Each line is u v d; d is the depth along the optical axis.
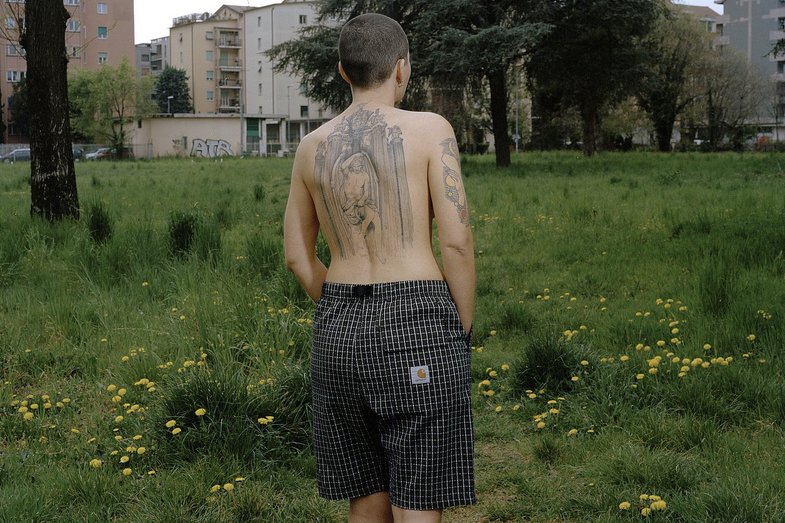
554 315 6.90
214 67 114.19
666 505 3.30
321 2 34.00
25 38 12.03
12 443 4.33
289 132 102.31
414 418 2.31
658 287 7.70
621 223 12.06
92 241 9.61
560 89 38.94
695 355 5.20
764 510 3.19
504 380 5.16
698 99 61.72
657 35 52.19
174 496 3.61
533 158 40.38
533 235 11.39
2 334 6.23
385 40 2.52
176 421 4.20
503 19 30.44
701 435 4.07
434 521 2.35
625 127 59.59
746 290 6.68
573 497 3.57
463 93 34.94
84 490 3.62
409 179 2.39
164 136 81.81
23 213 13.54
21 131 84.38
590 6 30.61
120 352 5.84
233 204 15.63
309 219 2.61
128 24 90.38
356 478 2.46
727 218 11.42
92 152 71.44
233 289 6.79
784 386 4.47
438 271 2.43
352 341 2.34
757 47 99.75
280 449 4.10
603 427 4.33
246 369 5.36
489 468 4.02
